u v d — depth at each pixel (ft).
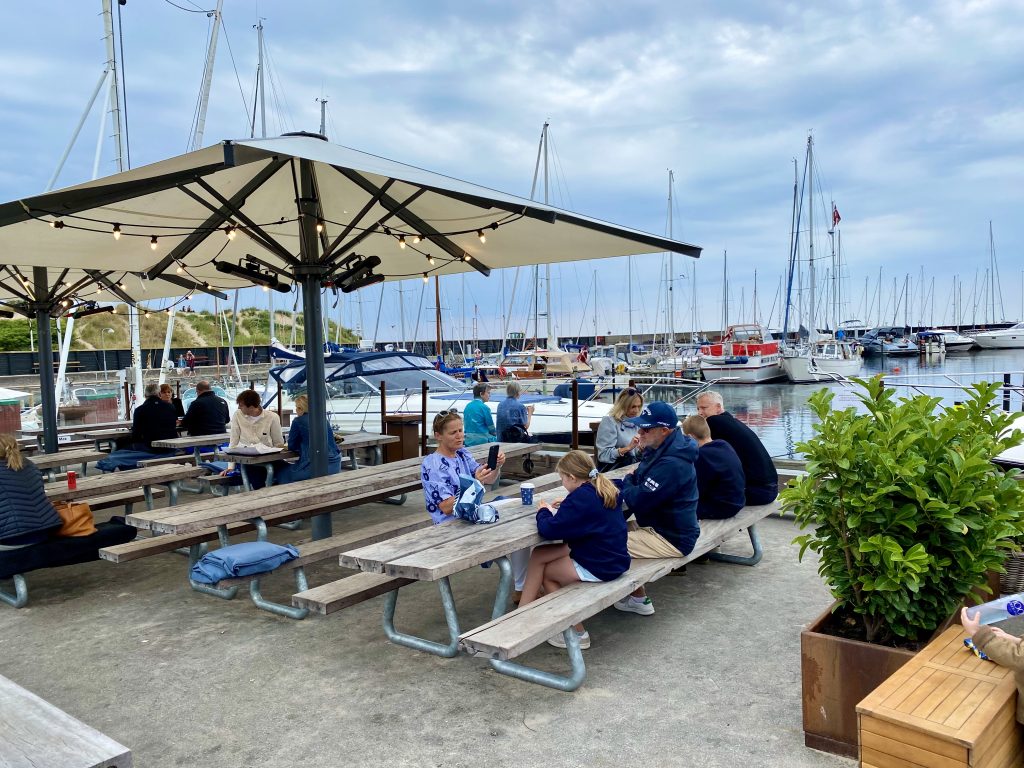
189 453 32.04
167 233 20.42
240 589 17.21
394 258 25.00
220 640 14.10
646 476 13.92
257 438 23.93
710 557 18.78
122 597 16.87
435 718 10.85
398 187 18.49
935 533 9.59
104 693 11.91
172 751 10.08
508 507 15.21
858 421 10.28
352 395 41.34
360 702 11.42
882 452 9.52
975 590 11.78
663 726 10.48
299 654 13.37
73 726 7.32
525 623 10.85
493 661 12.67
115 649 13.74
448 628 14.43
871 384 11.44
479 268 25.08
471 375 99.40
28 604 16.46
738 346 135.95
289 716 11.02
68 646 13.93
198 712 11.20
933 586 9.77
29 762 6.61
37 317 30.32
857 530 10.03
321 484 18.56
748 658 12.82
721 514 16.80
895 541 9.47
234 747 10.15
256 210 20.90
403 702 11.39
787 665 12.50
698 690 11.60
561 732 10.36
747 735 10.20
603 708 11.05
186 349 144.66
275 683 12.16
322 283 19.58
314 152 14.12
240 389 56.18
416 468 21.16
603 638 13.85
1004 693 8.23
